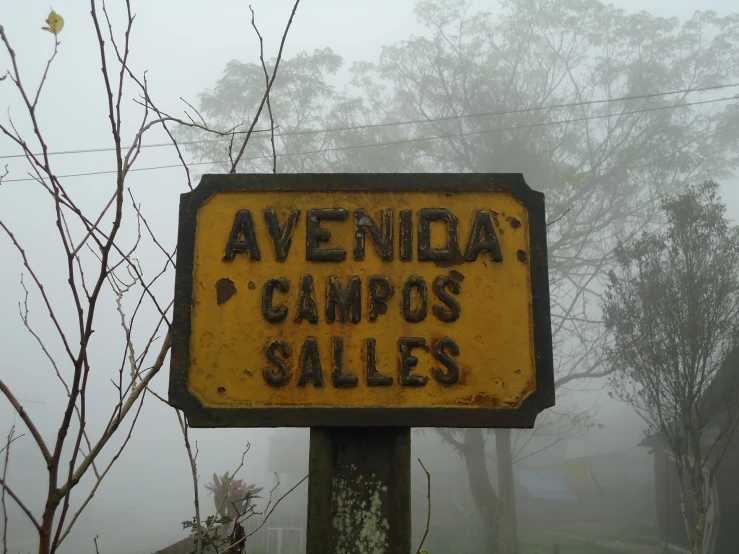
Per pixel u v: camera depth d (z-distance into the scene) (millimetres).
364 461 2059
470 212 2184
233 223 2166
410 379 2041
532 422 2018
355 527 2008
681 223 10555
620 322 10805
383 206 2186
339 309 2094
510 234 2168
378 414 2016
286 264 2135
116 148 1745
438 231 2168
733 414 10055
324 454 2045
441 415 2018
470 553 17766
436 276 2131
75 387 1604
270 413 2014
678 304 10039
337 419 2012
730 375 10039
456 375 2045
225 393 2033
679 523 16469
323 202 2188
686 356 10016
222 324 2084
